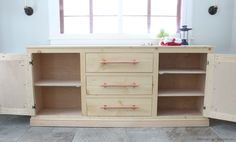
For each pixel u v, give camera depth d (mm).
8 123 2305
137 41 2605
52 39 2609
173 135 2016
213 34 2617
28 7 2553
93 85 2162
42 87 2473
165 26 2707
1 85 2188
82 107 2199
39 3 2562
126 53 2104
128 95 2172
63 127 2197
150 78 2146
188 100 2541
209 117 2168
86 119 2197
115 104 2184
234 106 1997
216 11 2574
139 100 2182
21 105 2203
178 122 2205
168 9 2684
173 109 2480
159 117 2207
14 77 2158
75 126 2205
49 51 2102
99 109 2195
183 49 2084
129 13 2682
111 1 2658
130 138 1954
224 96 2033
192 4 2566
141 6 2676
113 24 2699
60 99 2551
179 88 2492
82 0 2664
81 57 2117
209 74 2084
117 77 2145
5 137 1968
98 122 2197
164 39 2393
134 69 2127
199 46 2074
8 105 2217
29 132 2076
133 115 2201
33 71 2172
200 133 2057
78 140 1915
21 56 2117
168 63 2484
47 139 1932
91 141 1897
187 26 2588
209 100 2123
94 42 2619
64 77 2506
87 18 2691
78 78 2504
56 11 2586
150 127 2199
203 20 2592
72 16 2688
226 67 1984
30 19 2588
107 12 2682
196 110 2432
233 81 1971
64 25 2699
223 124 2275
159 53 2283
